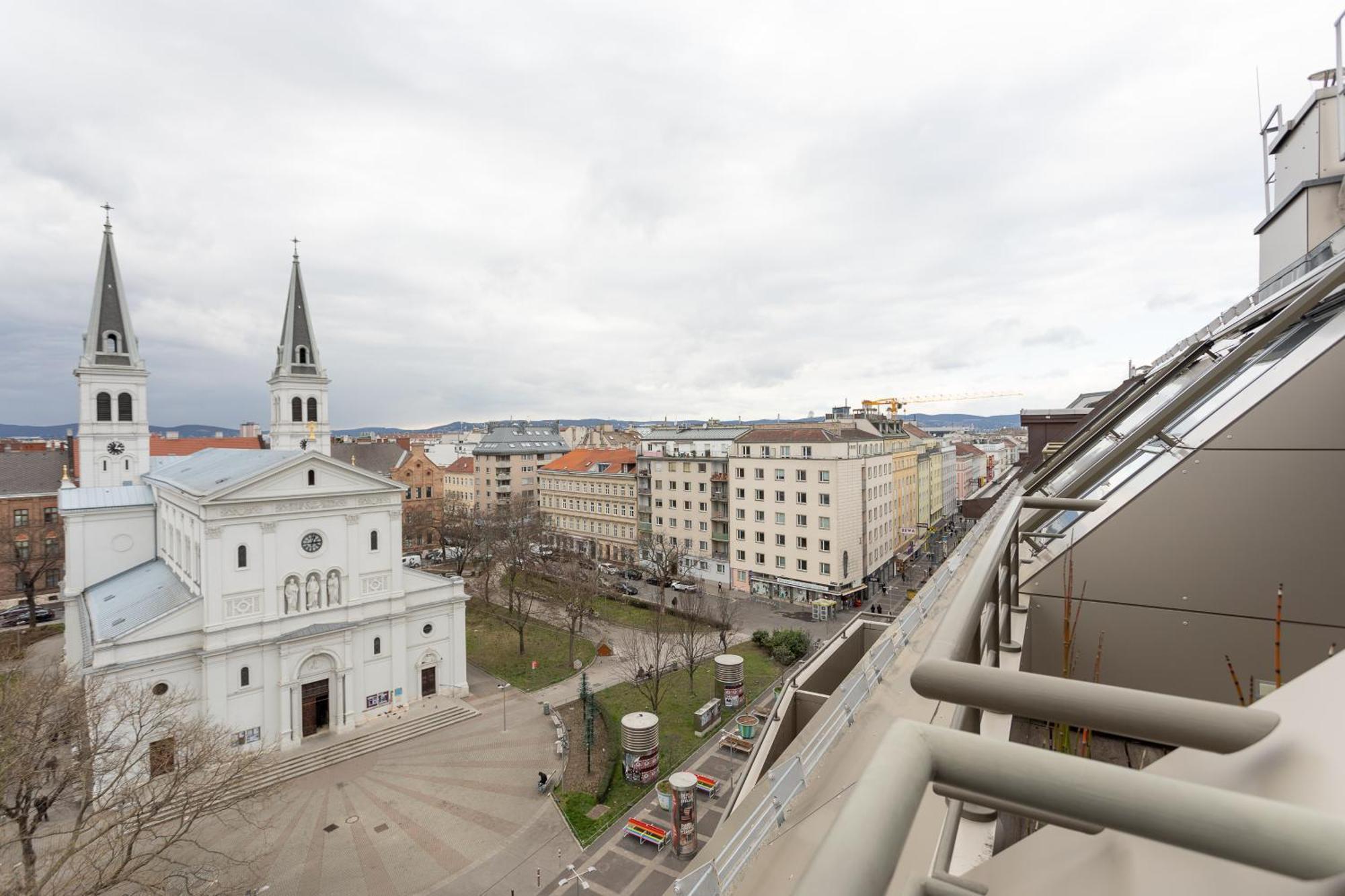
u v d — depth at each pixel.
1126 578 5.73
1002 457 127.94
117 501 40.38
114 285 48.22
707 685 34.56
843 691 2.46
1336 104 10.38
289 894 19.33
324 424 60.19
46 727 17.94
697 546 58.34
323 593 29.16
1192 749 1.20
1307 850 0.70
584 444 105.25
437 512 77.44
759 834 1.75
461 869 20.34
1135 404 10.07
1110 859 1.22
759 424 67.06
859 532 50.38
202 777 20.81
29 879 16.08
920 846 1.87
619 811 23.31
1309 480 5.26
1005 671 1.31
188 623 25.97
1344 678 1.16
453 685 33.38
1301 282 7.43
